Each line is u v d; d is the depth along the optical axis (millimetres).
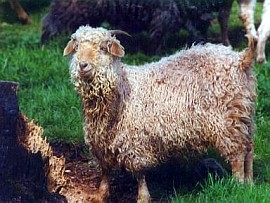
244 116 4223
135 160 4211
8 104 4051
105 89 4113
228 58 4250
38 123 5273
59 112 5512
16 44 7414
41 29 7406
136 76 4285
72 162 4859
